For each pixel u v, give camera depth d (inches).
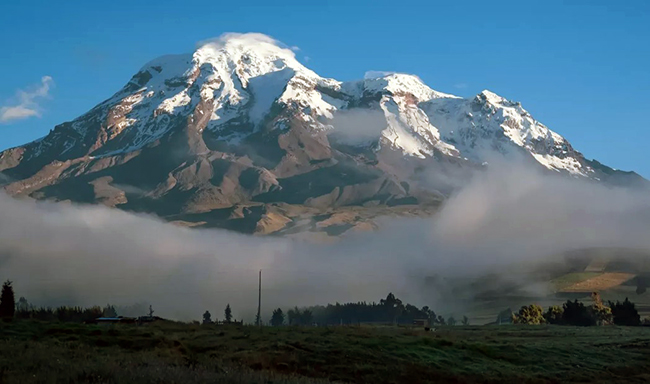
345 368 2206.0
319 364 2220.7
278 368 2098.9
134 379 1245.7
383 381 2134.6
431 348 2628.0
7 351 1558.8
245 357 2111.2
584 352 2957.7
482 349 2763.3
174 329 2763.3
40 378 1215.6
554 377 2509.8
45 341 1985.7
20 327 2252.7
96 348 1927.9
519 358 2723.9
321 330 2957.7
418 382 2188.7
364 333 2898.6
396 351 2498.8
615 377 2615.7
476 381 2297.0
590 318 6943.9
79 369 1309.1
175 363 1649.9
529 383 2359.7
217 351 2213.3
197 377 1330.0
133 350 2001.7
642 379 2618.1
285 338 2522.1
